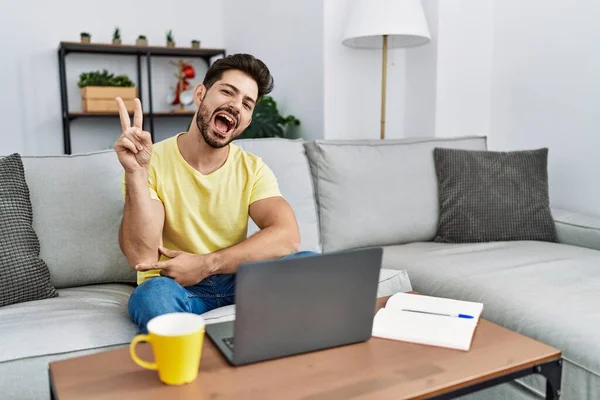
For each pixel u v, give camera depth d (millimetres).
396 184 2131
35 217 1587
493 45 2922
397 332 1011
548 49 2600
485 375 875
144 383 837
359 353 945
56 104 4004
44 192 1613
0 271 1416
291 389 821
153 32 4254
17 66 3863
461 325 1043
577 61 2459
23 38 3855
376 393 811
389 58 3113
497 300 1479
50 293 1508
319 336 944
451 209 2125
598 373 1185
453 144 2322
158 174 1428
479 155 2191
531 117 2723
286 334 913
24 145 3943
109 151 1735
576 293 1453
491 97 2961
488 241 2096
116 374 868
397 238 2125
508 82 2844
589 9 2383
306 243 1909
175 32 4324
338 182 2045
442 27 2816
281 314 896
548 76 2611
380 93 3180
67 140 3828
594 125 2406
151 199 1305
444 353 946
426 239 2191
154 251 1295
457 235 2104
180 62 4211
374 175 2102
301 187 1935
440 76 2857
